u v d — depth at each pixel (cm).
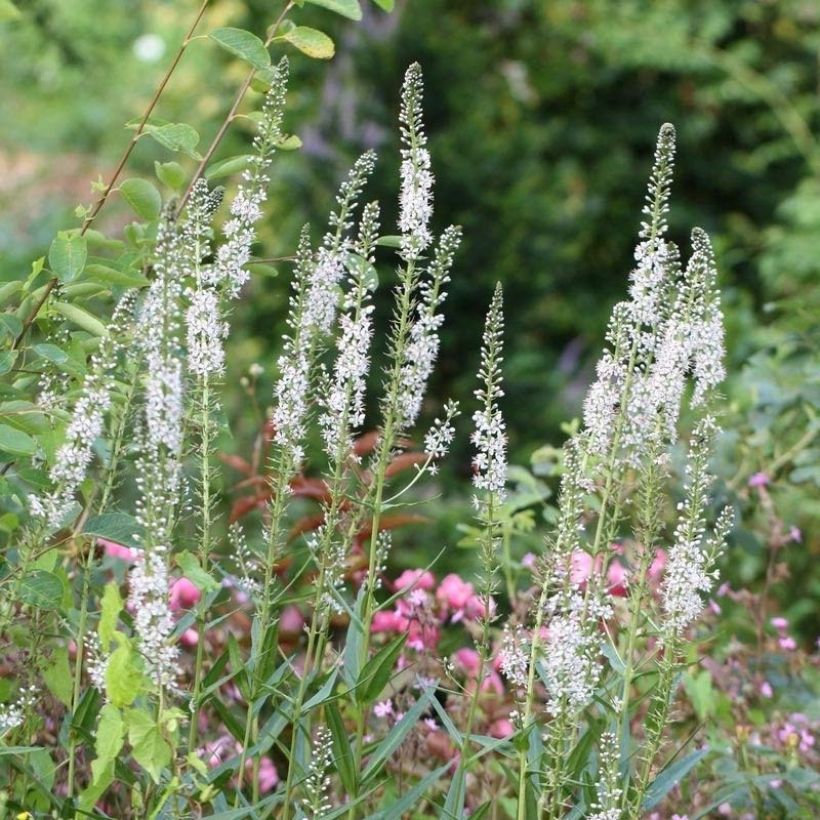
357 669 391
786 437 693
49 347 381
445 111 1132
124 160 425
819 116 1820
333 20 1161
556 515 516
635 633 391
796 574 791
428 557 816
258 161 391
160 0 1919
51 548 375
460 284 1062
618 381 391
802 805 480
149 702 363
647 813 449
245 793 465
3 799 344
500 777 489
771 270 1466
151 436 335
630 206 1692
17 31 1160
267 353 990
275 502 389
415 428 995
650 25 1747
